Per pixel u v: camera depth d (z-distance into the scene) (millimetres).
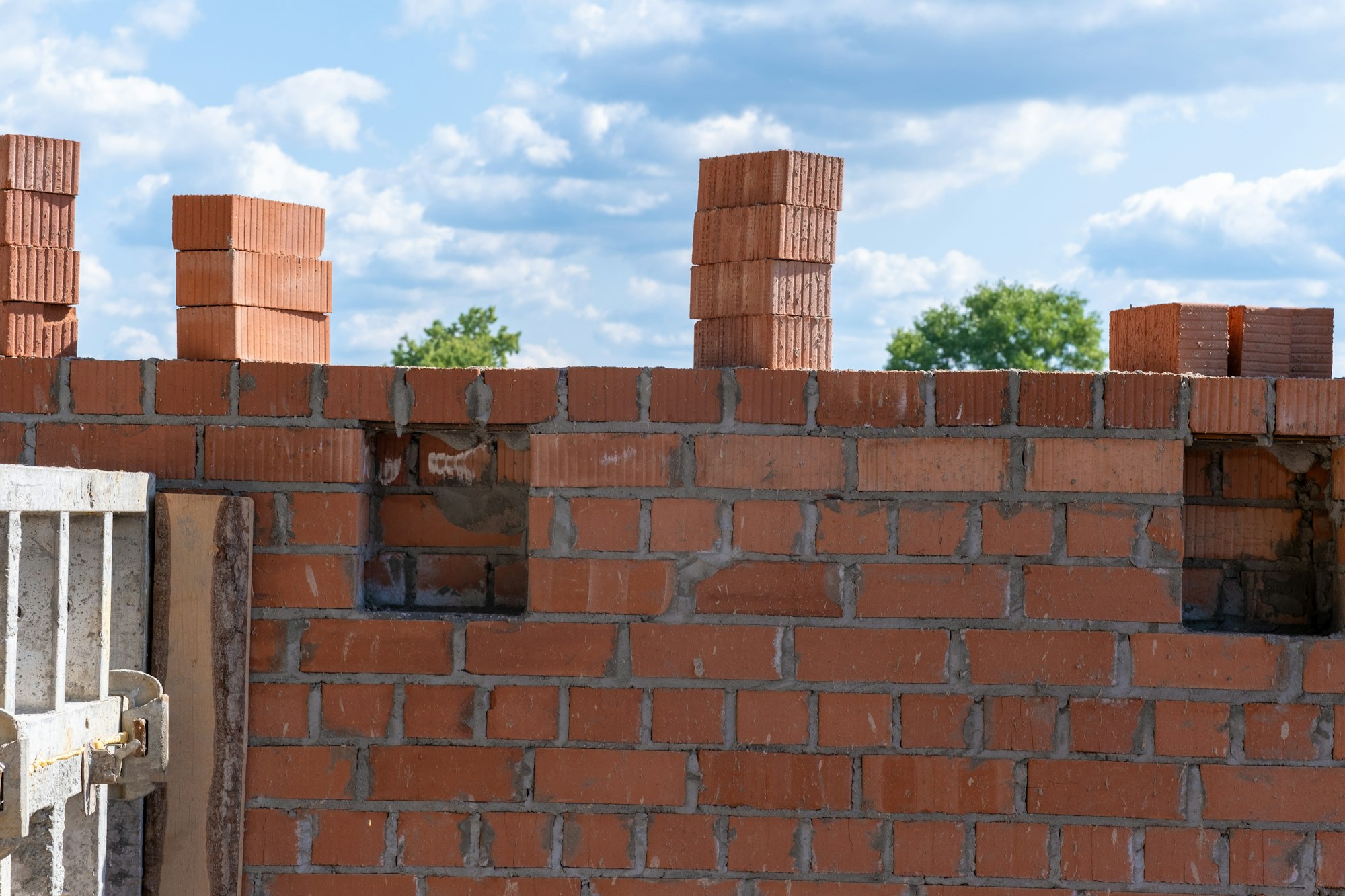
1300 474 3045
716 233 3078
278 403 2992
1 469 2033
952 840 2893
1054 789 2877
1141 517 2883
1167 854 2859
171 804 2893
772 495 2924
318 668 2951
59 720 2248
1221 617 3061
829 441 2918
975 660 2891
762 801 2912
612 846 2926
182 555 2906
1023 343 46688
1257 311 2992
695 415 2934
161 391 3004
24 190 3064
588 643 2932
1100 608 2881
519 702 2938
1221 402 2871
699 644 2920
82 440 3004
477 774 2938
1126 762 2871
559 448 2945
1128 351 3217
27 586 2295
